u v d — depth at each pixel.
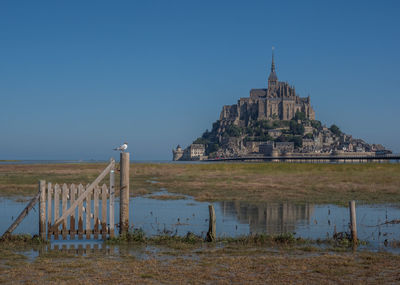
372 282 14.81
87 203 22.48
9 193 46.25
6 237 21.97
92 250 20.14
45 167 131.12
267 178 69.38
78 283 14.52
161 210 34.69
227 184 58.06
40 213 22.03
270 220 29.80
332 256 18.56
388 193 45.91
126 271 16.16
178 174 86.88
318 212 33.31
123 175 22.47
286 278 15.27
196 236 22.83
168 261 17.86
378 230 25.89
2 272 15.92
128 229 22.92
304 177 70.94
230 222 29.05
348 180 62.78
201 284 14.59
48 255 18.92
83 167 130.75
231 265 17.06
